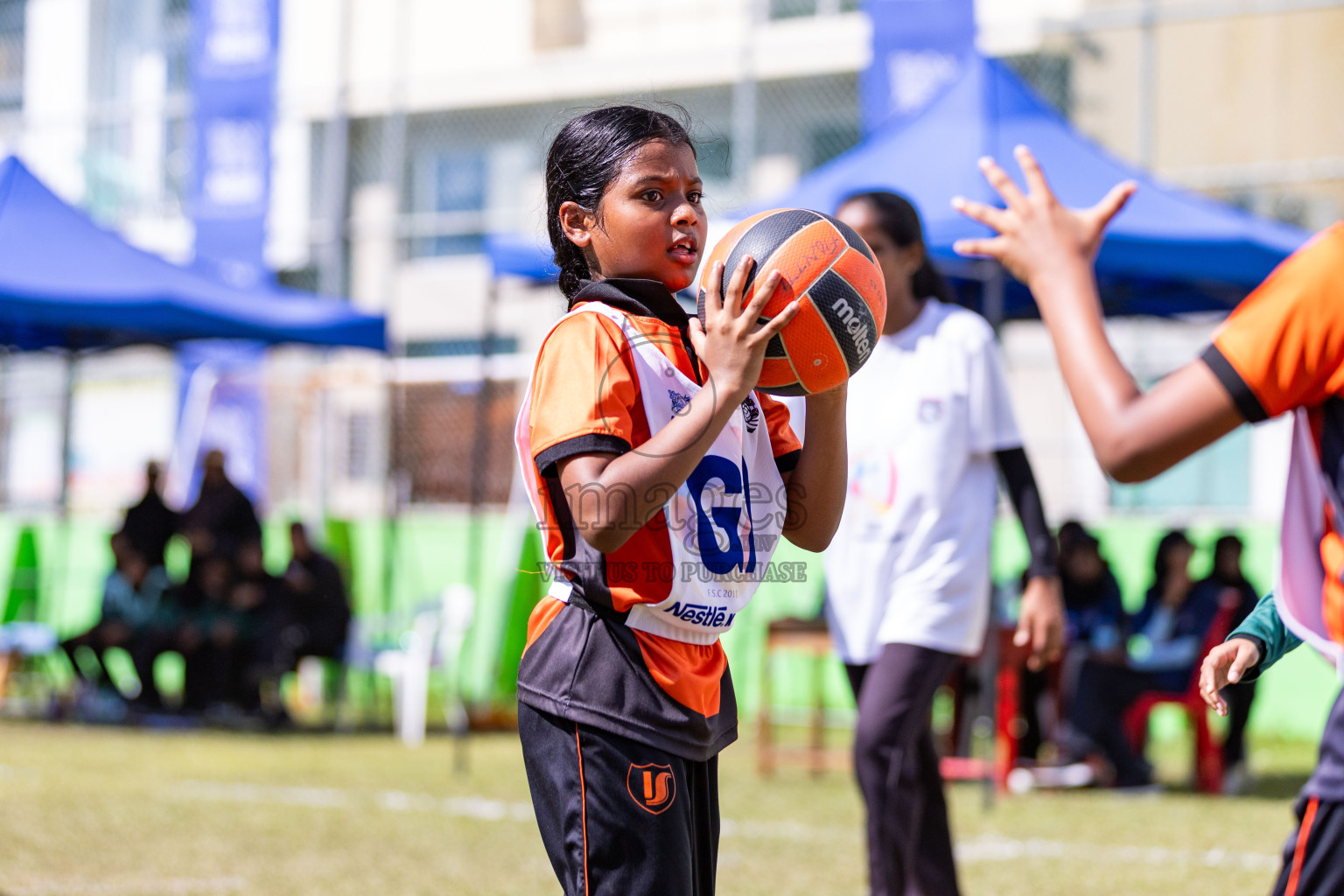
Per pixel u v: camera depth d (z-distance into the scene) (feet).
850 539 11.51
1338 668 5.79
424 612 30.96
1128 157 32.73
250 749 26.55
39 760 24.20
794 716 31.40
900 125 24.47
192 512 32.35
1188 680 22.67
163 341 35.14
